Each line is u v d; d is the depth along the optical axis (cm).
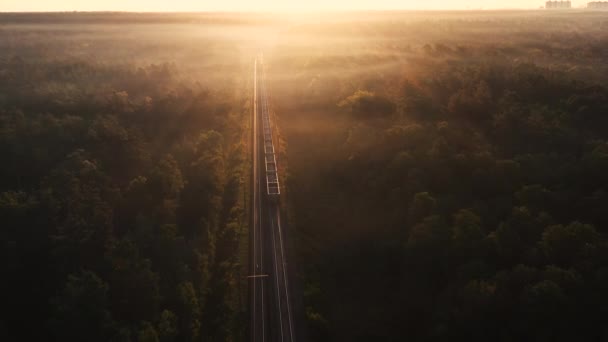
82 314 8025
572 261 8069
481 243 8875
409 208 10444
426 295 8806
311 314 8644
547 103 14788
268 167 14025
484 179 10819
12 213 10131
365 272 10094
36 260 9581
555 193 9906
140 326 8156
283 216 11688
